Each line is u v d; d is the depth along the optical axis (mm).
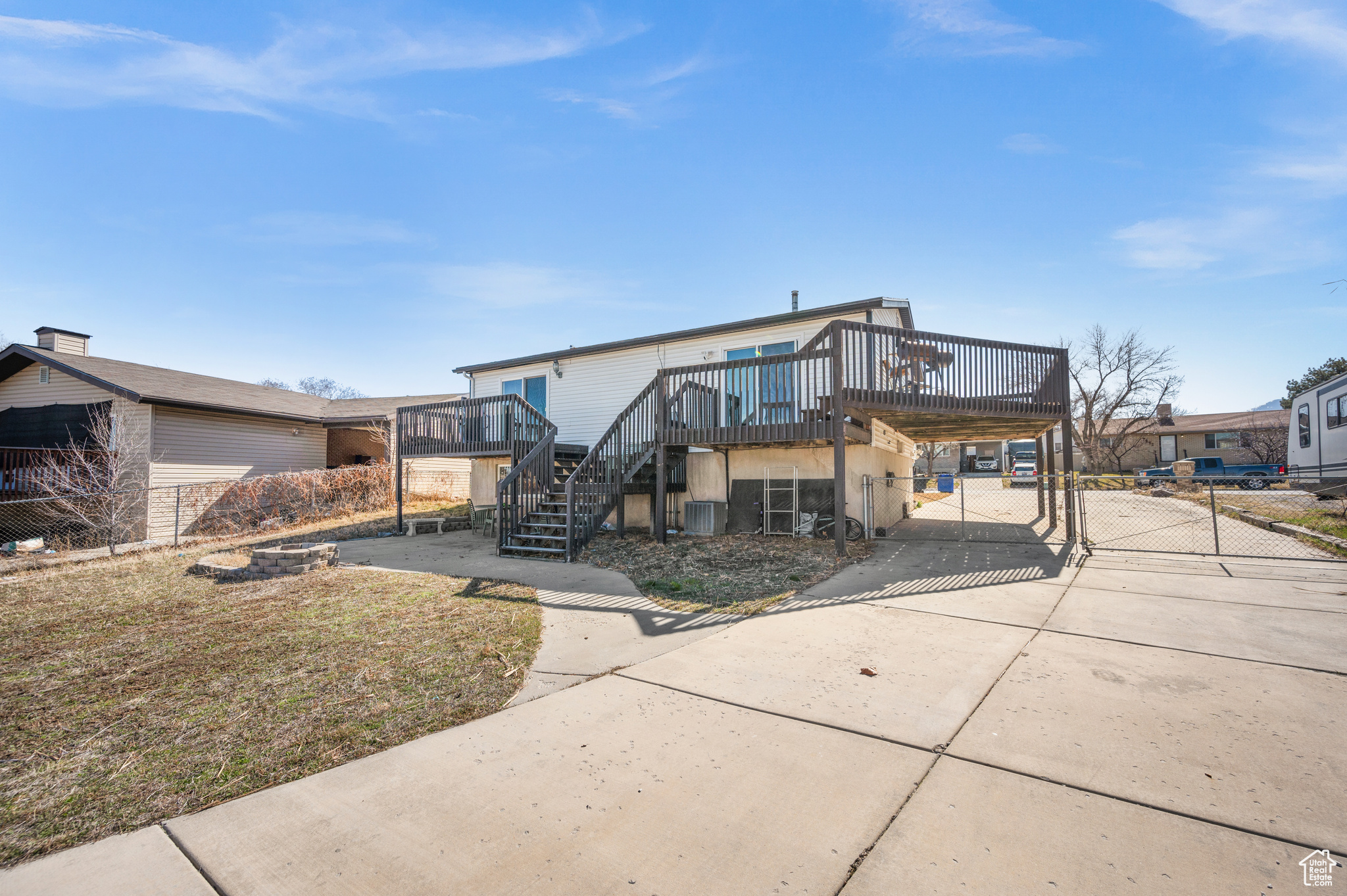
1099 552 9039
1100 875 2051
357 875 2125
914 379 9367
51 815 2586
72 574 8758
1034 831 2322
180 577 8430
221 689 4082
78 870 2191
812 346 9297
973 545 9891
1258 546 9094
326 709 3711
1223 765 2830
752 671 4285
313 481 15875
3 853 2305
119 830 2469
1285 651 4445
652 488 12008
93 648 5062
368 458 21906
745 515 11719
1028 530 11867
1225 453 35219
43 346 16781
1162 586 6691
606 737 3254
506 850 2258
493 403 12477
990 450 37500
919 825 2377
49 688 4152
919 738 3176
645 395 10906
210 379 18828
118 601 6863
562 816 2486
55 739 3355
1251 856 2143
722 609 6102
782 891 2000
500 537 10023
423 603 6531
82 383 15273
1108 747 3023
